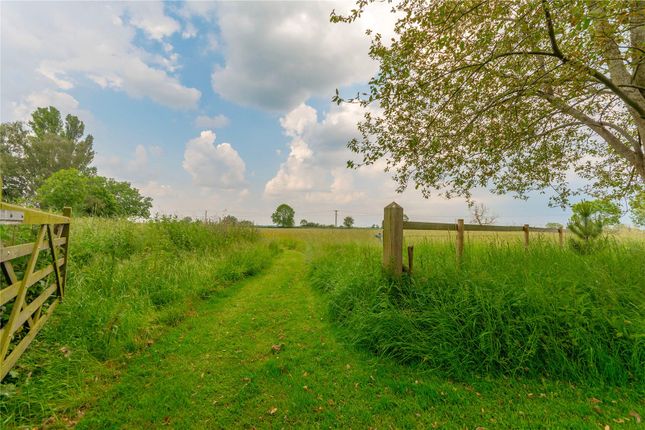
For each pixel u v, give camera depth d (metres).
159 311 4.00
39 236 2.63
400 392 2.23
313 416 2.00
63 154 33.16
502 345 2.46
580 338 2.33
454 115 4.20
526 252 4.21
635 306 2.59
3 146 31.00
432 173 4.43
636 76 3.69
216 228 9.73
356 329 3.23
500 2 2.88
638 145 4.02
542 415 1.89
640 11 2.23
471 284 2.97
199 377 2.52
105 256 5.30
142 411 2.06
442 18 3.11
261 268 7.73
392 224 3.40
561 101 3.50
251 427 1.91
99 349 2.81
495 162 4.70
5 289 1.95
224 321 3.91
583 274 3.21
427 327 2.80
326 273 5.79
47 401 2.06
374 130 4.33
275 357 2.88
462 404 2.05
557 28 2.59
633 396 2.02
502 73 3.51
